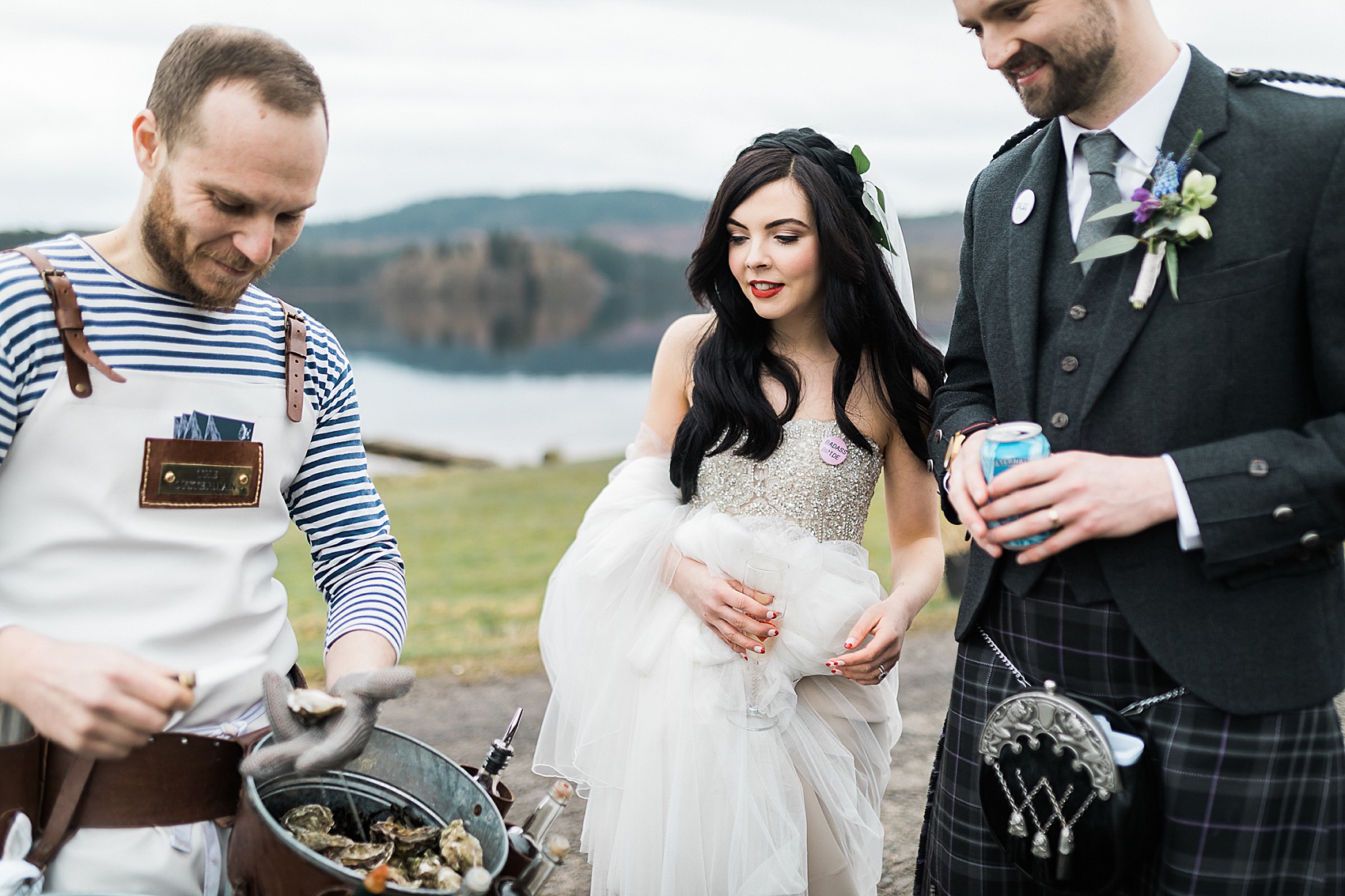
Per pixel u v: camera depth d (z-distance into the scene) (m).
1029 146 1.93
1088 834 1.64
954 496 1.72
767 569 2.26
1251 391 1.59
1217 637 1.61
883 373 2.39
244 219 1.49
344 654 1.67
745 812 2.19
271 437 1.68
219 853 1.58
